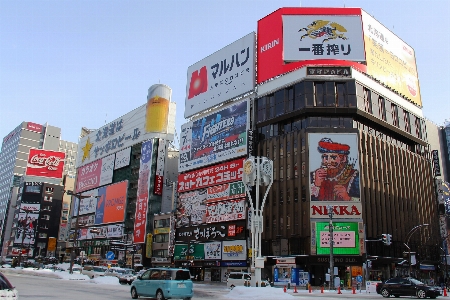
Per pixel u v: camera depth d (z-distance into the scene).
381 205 64.50
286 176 65.25
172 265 82.50
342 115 65.12
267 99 72.25
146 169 98.69
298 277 57.97
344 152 62.41
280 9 73.38
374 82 71.12
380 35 75.62
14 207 150.25
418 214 72.31
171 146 103.44
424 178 77.56
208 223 76.81
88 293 27.59
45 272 54.19
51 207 144.50
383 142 69.25
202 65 89.38
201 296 30.17
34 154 152.50
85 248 113.88
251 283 36.75
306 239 59.59
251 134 72.19
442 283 59.28
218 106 83.88
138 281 24.88
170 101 105.62
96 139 125.81
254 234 38.25
